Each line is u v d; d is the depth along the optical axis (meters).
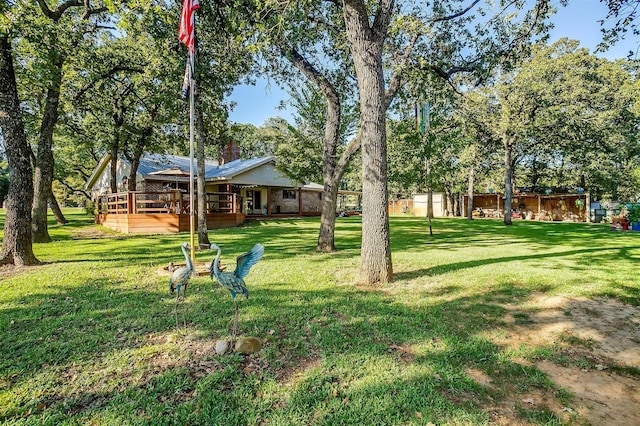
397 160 16.44
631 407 2.38
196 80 9.82
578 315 4.16
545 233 14.48
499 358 3.06
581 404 2.41
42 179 11.23
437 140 13.28
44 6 8.16
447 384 2.63
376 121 5.62
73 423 2.16
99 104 15.12
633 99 18.16
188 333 3.56
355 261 7.57
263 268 6.84
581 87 18.64
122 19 6.48
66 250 9.33
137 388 2.56
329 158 9.09
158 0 7.53
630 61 5.87
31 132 14.59
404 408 2.33
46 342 3.34
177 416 2.24
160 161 22.88
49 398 2.44
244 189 25.86
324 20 8.91
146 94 14.60
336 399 2.43
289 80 10.97
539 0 6.99
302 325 3.81
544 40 8.03
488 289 5.26
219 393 2.49
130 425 2.14
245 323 3.84
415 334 3.55
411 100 10.84
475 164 24.12
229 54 9.75
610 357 3.12
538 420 2.23
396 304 4.53
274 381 2.65
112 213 16.45
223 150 27.83
